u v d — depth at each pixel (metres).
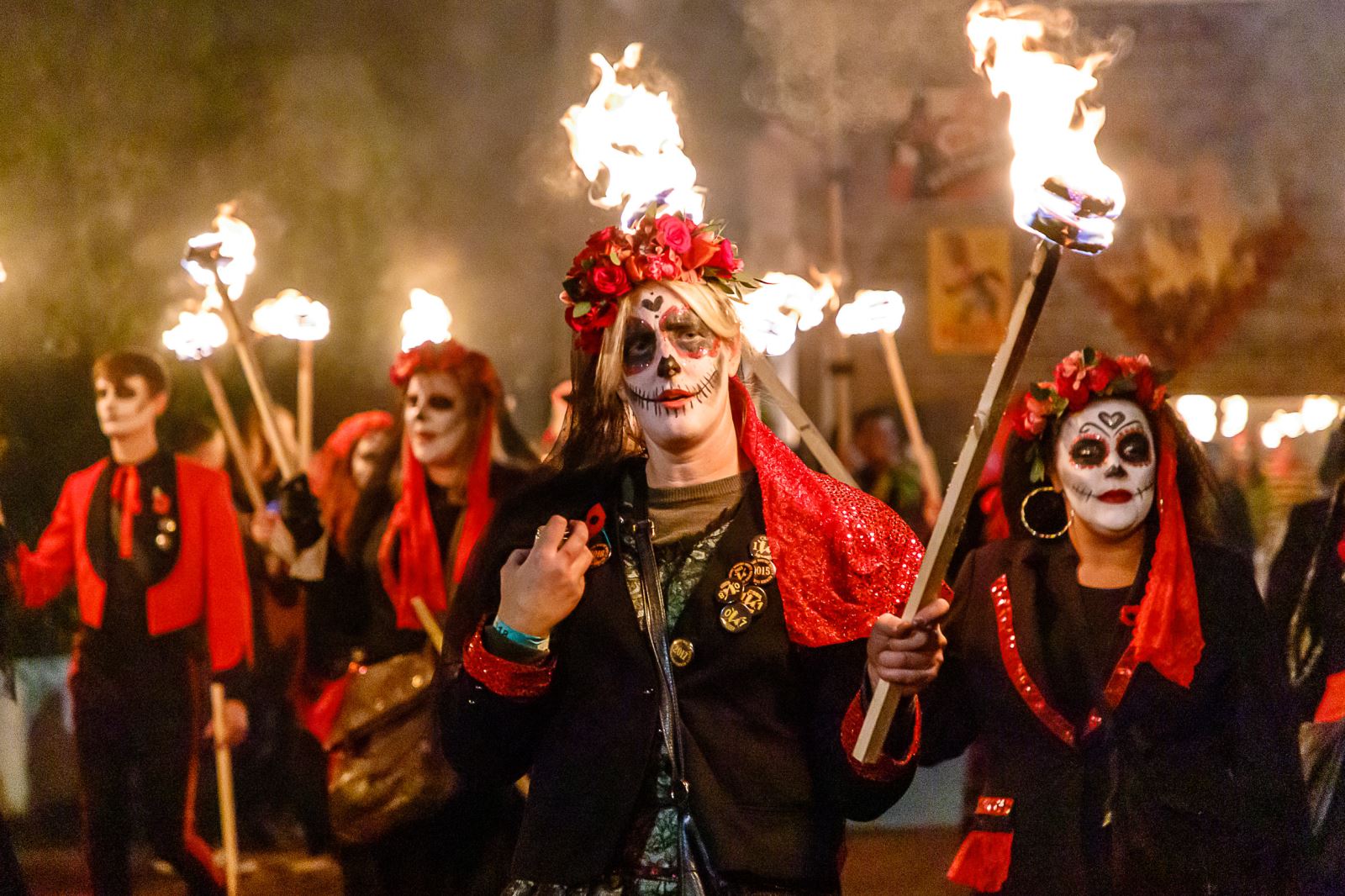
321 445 19.12
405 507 7.90
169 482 9.60
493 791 7.44
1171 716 5.57
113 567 9.48
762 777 4.07
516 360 20.77
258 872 10.68
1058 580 5.89
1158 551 5.75
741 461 4.48
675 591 4.23
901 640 3.80
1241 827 5.48
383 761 7.52
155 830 9.48
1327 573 7.04
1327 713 6.84
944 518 3.73
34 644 12.10
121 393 9.61
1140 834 5.47
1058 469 6.01
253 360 8.27
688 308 4.41
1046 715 5.63
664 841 4.06
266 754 10.87
